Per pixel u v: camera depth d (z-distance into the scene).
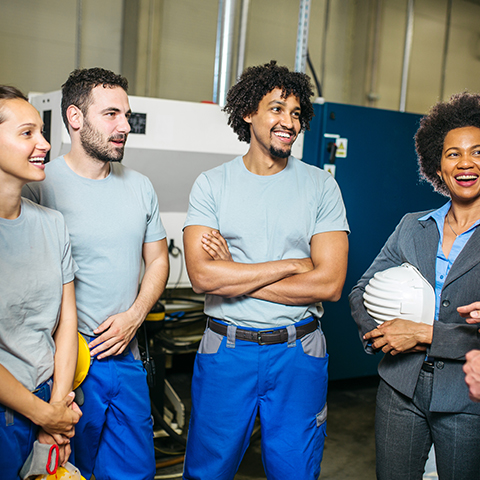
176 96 4.07
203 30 4.14
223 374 1.38
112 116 1.30
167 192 2.21
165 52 3.97
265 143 1.36
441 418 1.18
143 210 1.44
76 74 1.32
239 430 1.39
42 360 1.08
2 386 0.99
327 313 2.70
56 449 1.07
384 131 2.73
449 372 1.17
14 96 1.02
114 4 3.77
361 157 2.70
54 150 1.95
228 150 2.15
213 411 1.40
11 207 1.03
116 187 1.39
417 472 1.29
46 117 2.02
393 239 1.39
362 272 2.78
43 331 1.10
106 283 1.35
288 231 1.40
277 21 4.50
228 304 1.39
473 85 5.80
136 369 1.43
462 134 1.19
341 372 2.77
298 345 1.38
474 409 1.14
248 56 4.35
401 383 1.23
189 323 2.55
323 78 4.91
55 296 1.11
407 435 1.26
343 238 1.42
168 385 2.35
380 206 2.79
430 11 5.22
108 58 3.81
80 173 1.36
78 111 1.30
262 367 1.36
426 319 1.19
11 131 0.98
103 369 1.35
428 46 5.29
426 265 1.25
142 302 1.42
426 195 2.91
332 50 4.93
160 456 2.12
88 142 1.30
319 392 1.42
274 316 1.36
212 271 1.35
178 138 2.04
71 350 1.16
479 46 5.74
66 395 1.13
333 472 2.07
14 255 1.04
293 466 1.39
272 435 1.39
